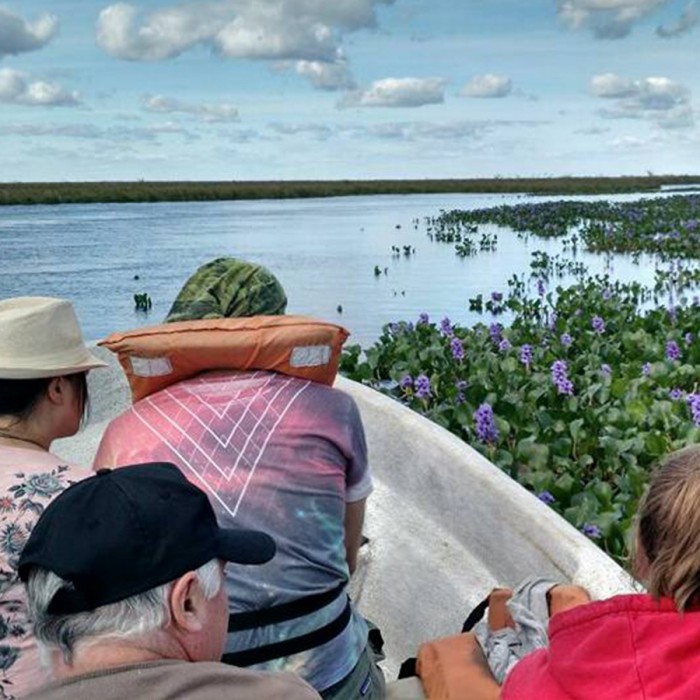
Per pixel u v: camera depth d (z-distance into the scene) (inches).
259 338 100.6
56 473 88.9
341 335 102.6
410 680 111.9
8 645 81.3
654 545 73.9
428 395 303.3
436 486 169.6
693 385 310.3
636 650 73.7
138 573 56.7
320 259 1063.6
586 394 287.0
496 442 245.3
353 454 101.7
